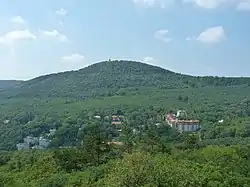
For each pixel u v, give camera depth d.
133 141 113.00
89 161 88.25
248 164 77.19
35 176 78.06
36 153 112.12
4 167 93.50
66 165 85.25
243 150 89.56
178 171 46.53
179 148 105.44
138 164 43.72
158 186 43.16
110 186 43.72
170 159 68.31
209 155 85.19
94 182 65.50
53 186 68.94
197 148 102.12
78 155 87.94
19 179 75.69
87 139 90.56
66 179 70.62
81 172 75.31
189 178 46.47
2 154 115.69
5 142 173.50
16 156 108.12
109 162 77.88
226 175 65.12
